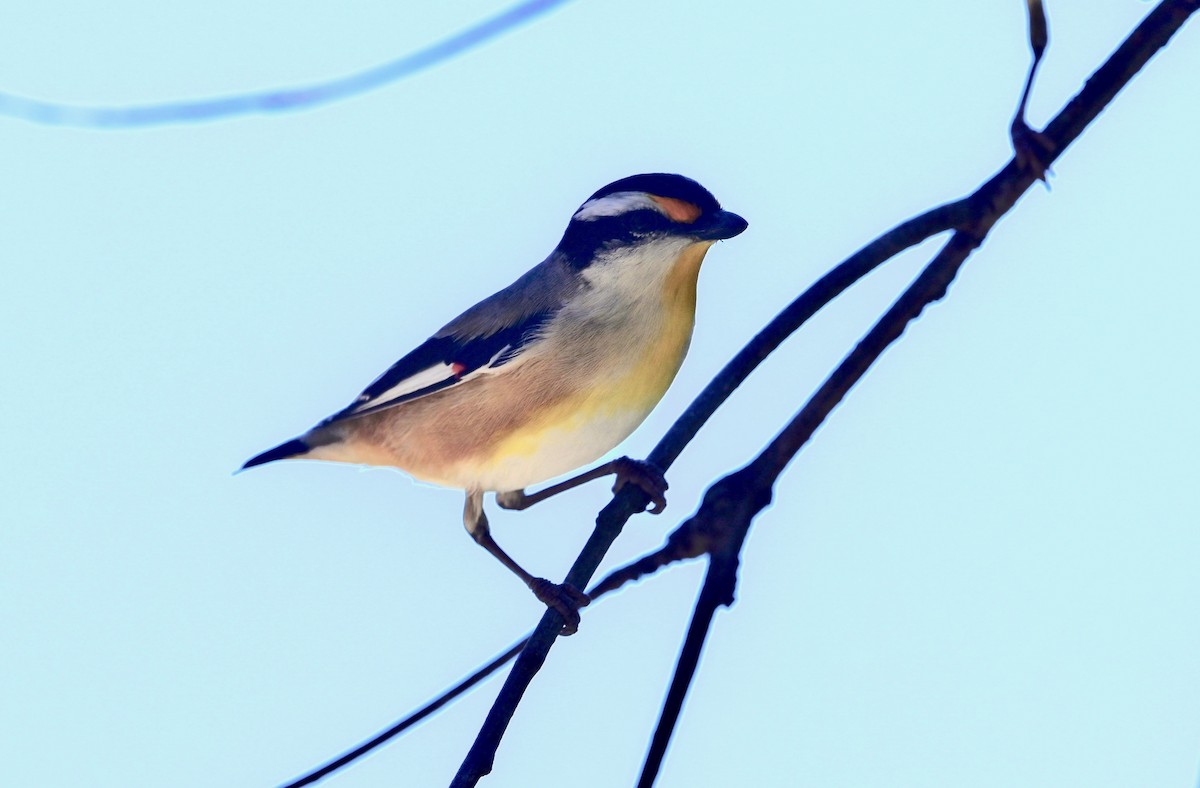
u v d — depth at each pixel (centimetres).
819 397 650
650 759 525
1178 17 788
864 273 782
